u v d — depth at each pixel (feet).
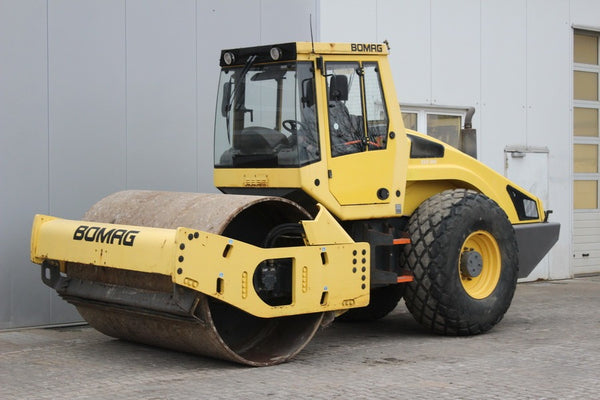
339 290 24.45
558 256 45.37
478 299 27.68
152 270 21.88
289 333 24.89
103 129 30.53
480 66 42.34
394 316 33.04
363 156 25.93
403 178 26.84
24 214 28.89
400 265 27.43
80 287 25.43
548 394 19.93
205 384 21.13
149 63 31.60
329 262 24.22
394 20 39.14
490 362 23.61
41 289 29.30
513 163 43.65
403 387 20.70
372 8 38.40
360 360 24.12
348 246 24.64
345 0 37.45
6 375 22.31
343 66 25.79
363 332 29.14
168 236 21.84
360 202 25.90
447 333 27.50
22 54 28.81
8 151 28.55
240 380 21.57
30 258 28.66
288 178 24.98
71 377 22.03
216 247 21.99
